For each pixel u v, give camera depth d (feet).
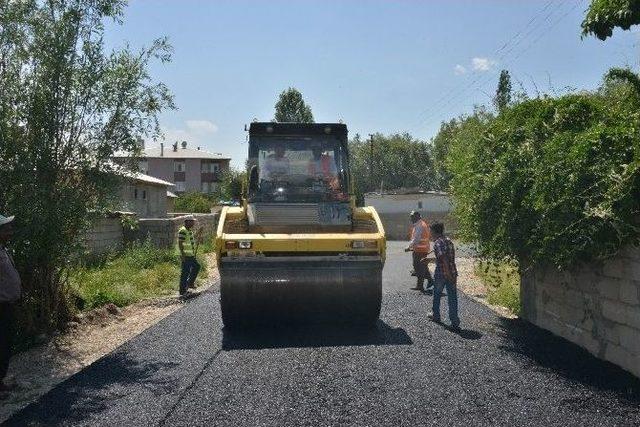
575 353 23.06
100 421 16.83
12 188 25.41
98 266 49.19
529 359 22.38
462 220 31.27
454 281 27.78
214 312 32.76
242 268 26.45
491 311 32.53
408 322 29.53
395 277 48.55
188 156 245.65
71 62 26.81
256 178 30.89
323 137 31.32
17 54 26.03
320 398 18.35
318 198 30.89
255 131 31.12
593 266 22.67
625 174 19.19
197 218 79.05
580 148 21.33
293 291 27.09
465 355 23.06
